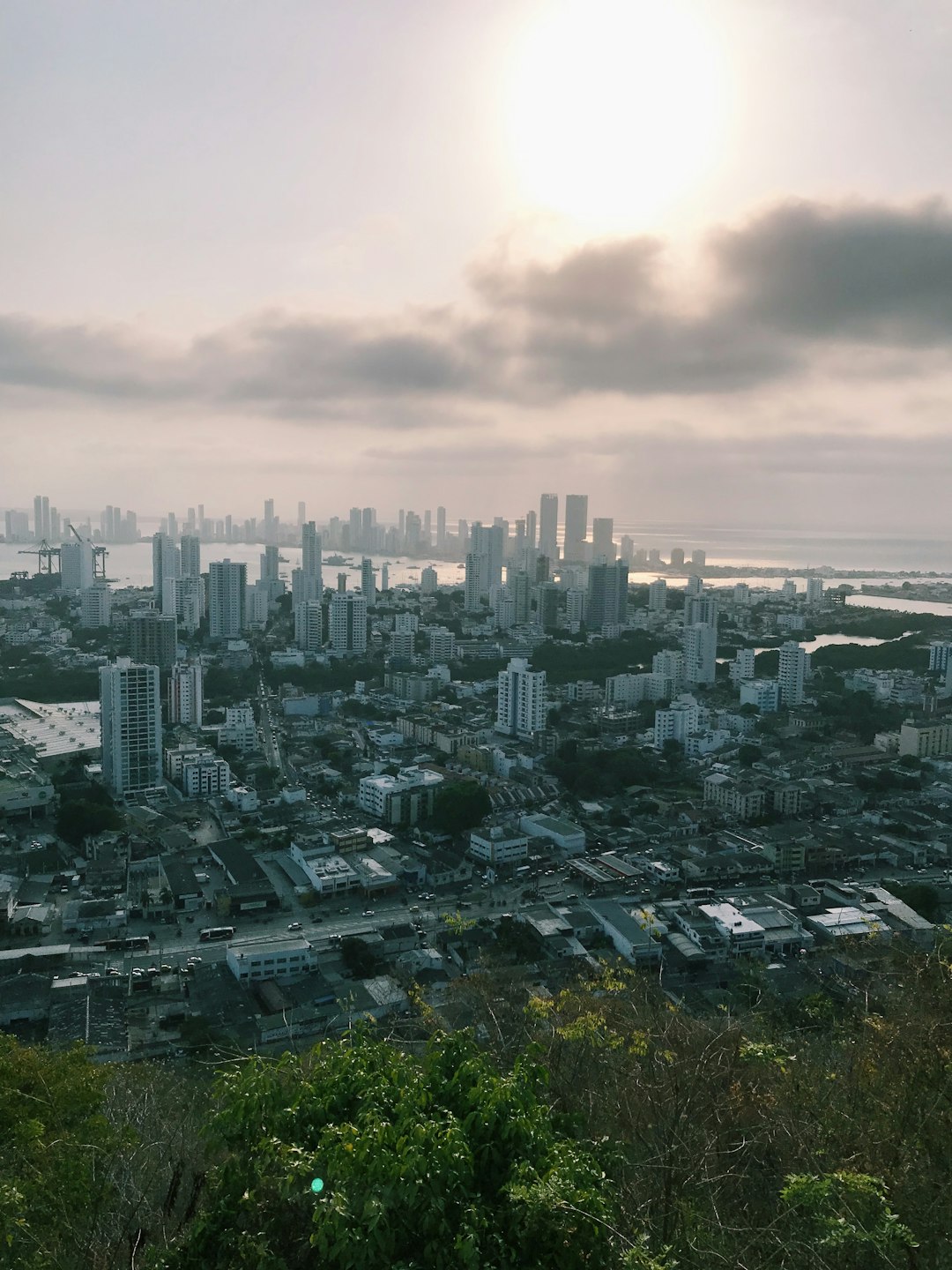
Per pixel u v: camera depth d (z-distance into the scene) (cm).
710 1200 1811
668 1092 2125
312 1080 1725
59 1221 2048
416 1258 1380
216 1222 1577
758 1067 2359
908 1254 1538
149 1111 2938
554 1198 1373
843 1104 2189
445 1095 1661
